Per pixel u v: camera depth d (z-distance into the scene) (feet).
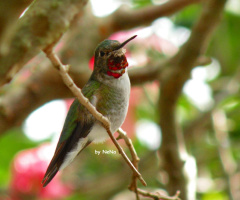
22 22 7.64
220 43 36.88
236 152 36.11
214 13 23.67
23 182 27.84
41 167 28.09
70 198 32.76
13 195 27.91
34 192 27.94
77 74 23.98
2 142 32.12
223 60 37.11
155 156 33.45
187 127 34.04
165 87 25.48
